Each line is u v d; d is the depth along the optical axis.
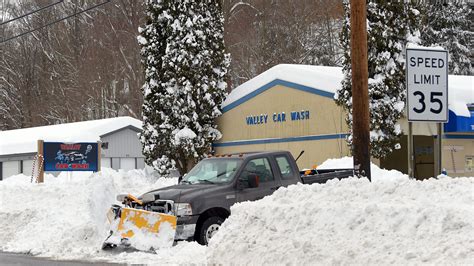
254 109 32.34
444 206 9.55
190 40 33.06
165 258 13.29
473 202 10.04
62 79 63.34
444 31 54.38
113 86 58.91
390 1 25.98
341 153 27.67
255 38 55.19
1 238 17.52
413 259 8.81
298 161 29.77
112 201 17.11
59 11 65.06
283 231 10.88
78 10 62.91
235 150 33.34
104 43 59.41
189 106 33.22
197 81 33.34
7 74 68.38
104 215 16.56
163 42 33.94
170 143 33.34
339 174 16.67
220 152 34.31
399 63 26.17
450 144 27.23
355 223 10.09
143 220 14.49
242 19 55.69
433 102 12.55
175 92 33.41
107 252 14.84
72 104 60.44
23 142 45.56
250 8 55.78
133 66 56.44
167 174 33.38
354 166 15.34
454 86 28.38
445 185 10.97
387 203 10.49
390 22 26.12
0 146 47.19
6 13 70.25
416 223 9.36
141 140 34.31
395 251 9.13
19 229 17.69
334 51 57.28
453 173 27.17
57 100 63.53
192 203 14.42
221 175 15.45
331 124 28.22
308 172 18.05
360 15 15.42
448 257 8.50
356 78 15.38
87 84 59.28
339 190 11.65
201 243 14.50
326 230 10.31
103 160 43.31
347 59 25.84
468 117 26.64
